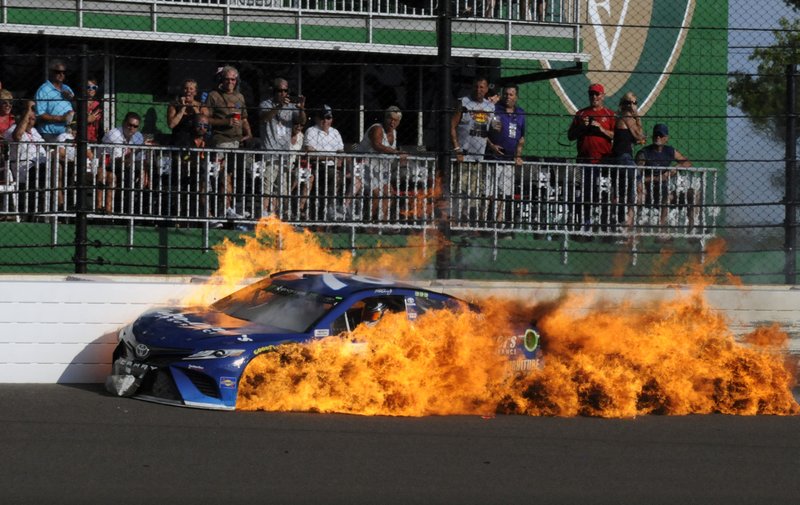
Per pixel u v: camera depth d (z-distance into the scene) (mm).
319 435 24250
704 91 53031
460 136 40938
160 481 19875
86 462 21031
